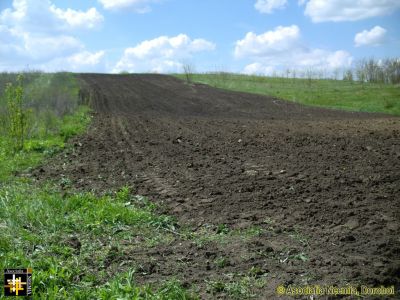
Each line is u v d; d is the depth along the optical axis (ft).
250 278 16.97
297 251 19.16
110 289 15.79
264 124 65.46
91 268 18.28
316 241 20.22
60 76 159.63
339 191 27.73
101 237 21.77
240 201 26.76
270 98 114.93
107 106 99.30
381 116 79.05
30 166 38.81
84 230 22.53
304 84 148.87
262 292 15.96
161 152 44.04
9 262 17.31
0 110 59.47
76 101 96.22
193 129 60.90
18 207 24.79
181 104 104.63
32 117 60.29
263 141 47.91
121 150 45.91
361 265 17.49
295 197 26.94
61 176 35.22
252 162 37.42
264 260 18.52
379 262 17.69
